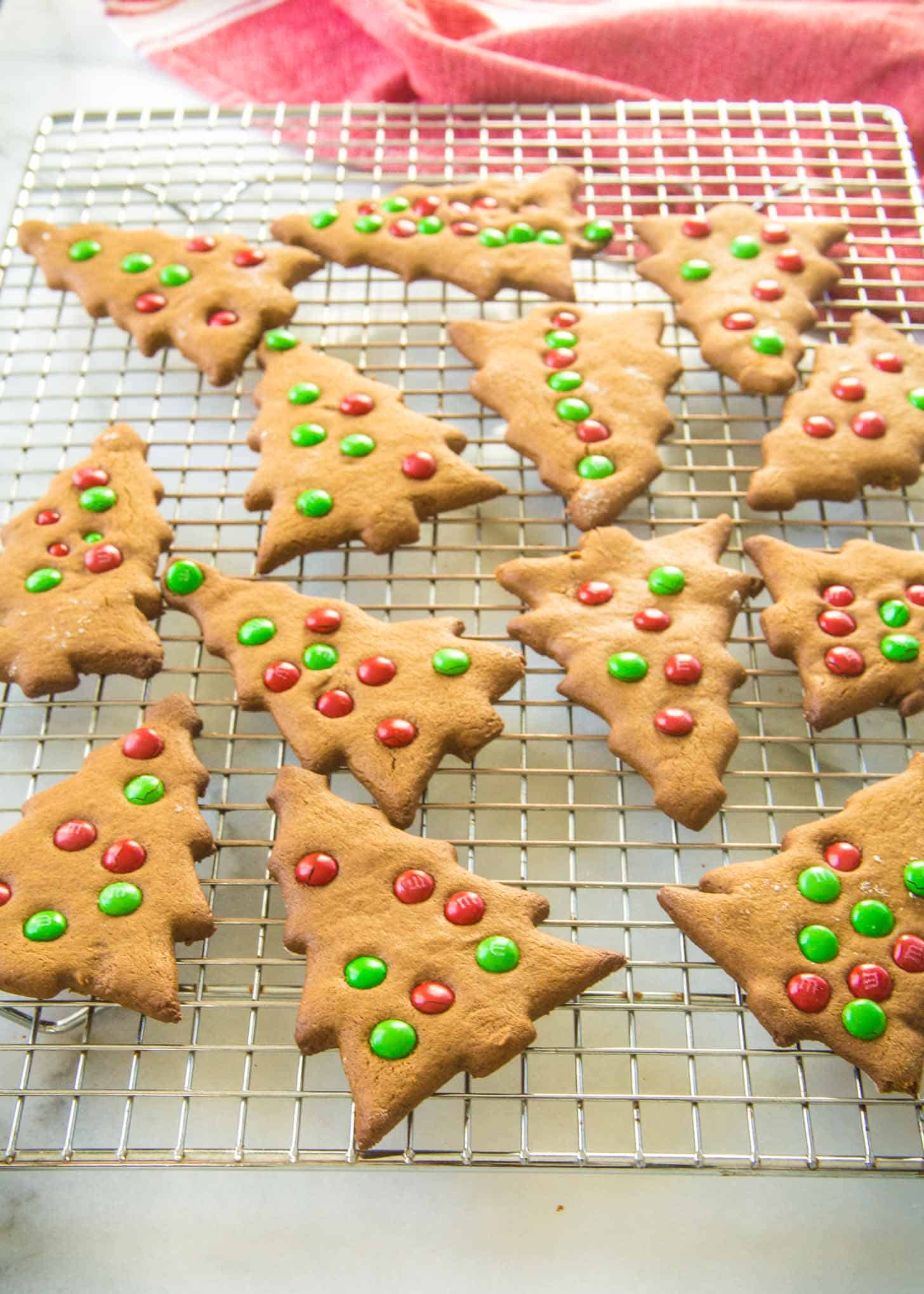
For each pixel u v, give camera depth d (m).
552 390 0.59
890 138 0.70
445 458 0.58
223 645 0.54
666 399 0.65
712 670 0.53
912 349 0.61
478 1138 0.51
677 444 0.59
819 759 0.58
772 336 0.60
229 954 0.53
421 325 0.68
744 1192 0.50
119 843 0.49
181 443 0.60
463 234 0.64
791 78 0.71
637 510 0.62
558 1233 0.50
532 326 0.62
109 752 0.52
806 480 0.57
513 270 0.63
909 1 0.73
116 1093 0.46
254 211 0.73
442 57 0.69
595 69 0.72
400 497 0.57
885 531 0.62
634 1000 0.48
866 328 0.62
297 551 0.56
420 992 0.47
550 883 0.50
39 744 0.54
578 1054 0.47
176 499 0.59
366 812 0.50
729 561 0.61
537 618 0.54
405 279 0.63
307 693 0.53
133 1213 0.50
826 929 0.48
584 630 0.54
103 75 0.78
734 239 0.64
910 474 0.58
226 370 0.60
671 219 0.65
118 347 0.62
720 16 0.71
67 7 0.80
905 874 0.49
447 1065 0.46
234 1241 0.49
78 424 0.66
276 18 0.77
